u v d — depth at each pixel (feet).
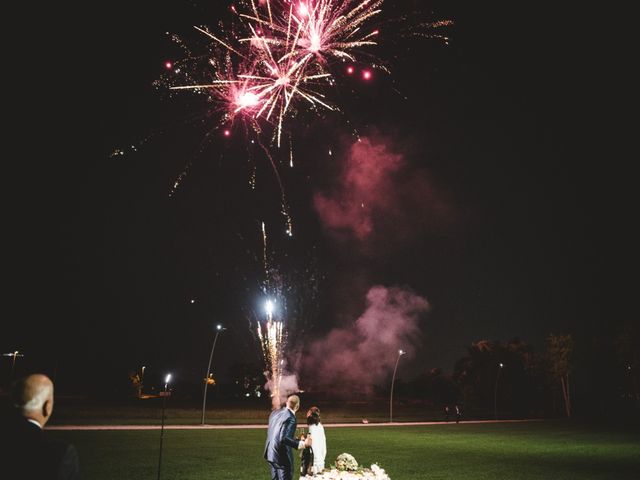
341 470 31.24
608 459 92.68
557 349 345.31
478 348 392.47
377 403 442.09
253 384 458.09
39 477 11.77
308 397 469.98
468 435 151.33
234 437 123.85
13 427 12.31
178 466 70.69
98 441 104.37
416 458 87.86
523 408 370.94
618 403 349.41
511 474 71.10
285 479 32.58
